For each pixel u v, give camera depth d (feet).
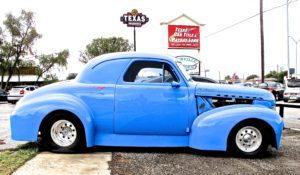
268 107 20.92
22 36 166.30
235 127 19.45
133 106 20.03
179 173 16.06
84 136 19.94
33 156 18.66
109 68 20.44
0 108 68.80
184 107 20.16
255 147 19.56
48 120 19.70
